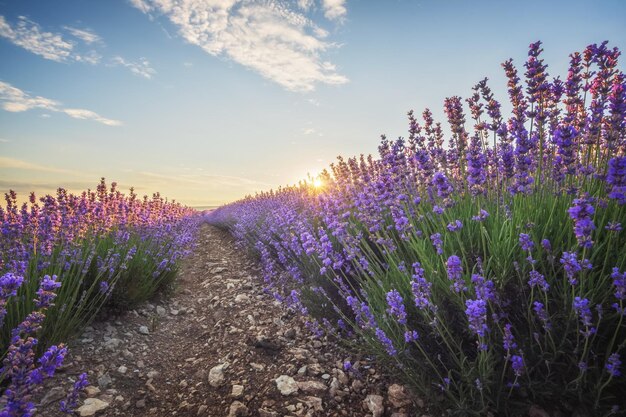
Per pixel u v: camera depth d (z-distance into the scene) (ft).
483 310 5.71
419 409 7.23
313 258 13.02
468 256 8.70
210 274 21.90
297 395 8.41
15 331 5.55
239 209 40.96
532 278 6.23
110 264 12.72
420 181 13.92
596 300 6.41
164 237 21.30
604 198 8.15
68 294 11.12
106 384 9.22
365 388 8.38
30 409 4.80
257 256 23.68
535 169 11.70
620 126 8.95
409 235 8.87
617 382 5.94
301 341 11.27
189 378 9.83
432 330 7.61
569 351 6.27
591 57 10.48
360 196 12.25
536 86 10.52
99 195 18.85
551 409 6.19
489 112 11.53
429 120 14.71
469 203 11.19
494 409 6.28
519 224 8.15
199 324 13.92
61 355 5.17
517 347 6.67
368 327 8.57
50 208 13.83
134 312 14.23
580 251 7.10
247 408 8.07
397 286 8.84
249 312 14.44
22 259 11.39
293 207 23.82
